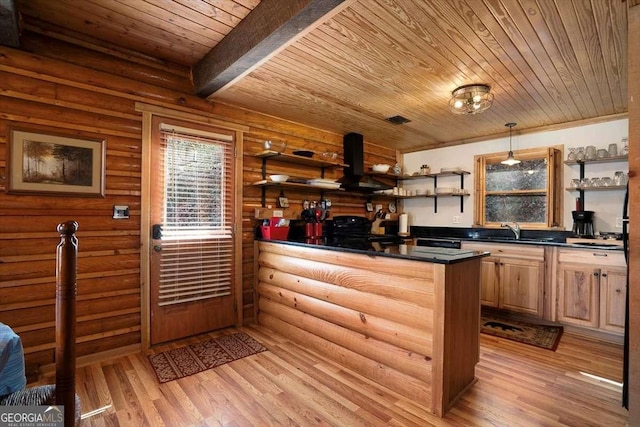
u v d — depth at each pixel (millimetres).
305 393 2152
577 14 1881
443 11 1888
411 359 2092
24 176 2275
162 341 2924
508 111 3570
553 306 3436
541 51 2299
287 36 2027
